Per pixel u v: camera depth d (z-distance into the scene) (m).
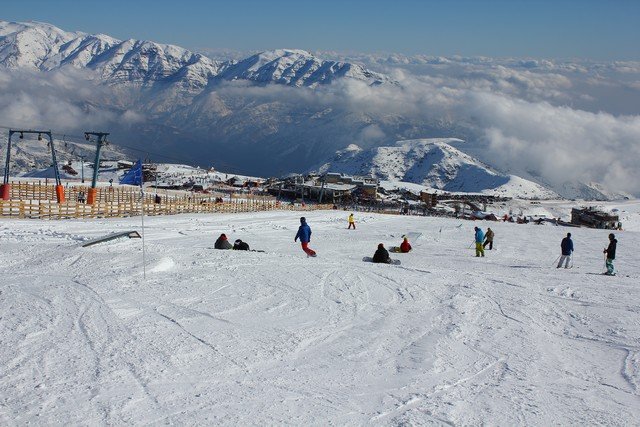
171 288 15.10
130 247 19.95
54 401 7.81
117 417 7.44
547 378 10.16
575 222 117.06
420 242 43.00
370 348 11.28
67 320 11.55
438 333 12.66
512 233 56.66
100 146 53.25
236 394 8.47
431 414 8.16
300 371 9.70
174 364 9.54
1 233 27.55
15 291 13.64
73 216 44.47
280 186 147.25
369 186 145.50
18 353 9.55
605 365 11.16
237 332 11.66
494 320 14.24
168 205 58.34
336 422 7.71
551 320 14.71
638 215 149.12
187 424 7.34
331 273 19.00
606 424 8.16
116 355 9.74
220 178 164.25
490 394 9.16
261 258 20.72
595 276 23.38
